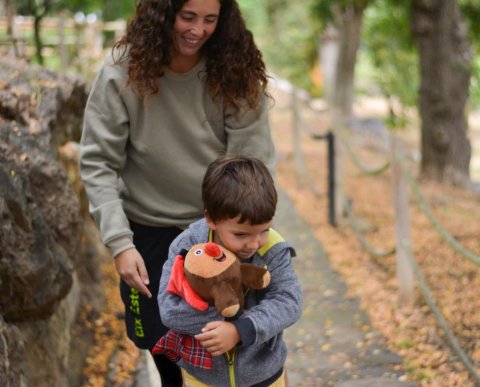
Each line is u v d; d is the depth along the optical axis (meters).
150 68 2.23
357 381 3.61
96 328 4.03
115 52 2.31
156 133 2.32
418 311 4.55
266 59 22.55
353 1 12.34
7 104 3.30
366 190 9.03
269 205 1.81
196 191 2.39
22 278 2.61
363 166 5.79
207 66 2.31
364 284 5.19
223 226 1.85
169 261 2.05
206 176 1.88
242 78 2.32
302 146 12.31
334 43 19.28
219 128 2.40
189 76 2.30
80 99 4.33
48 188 3.12
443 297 4.82
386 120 13.39
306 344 4.16
